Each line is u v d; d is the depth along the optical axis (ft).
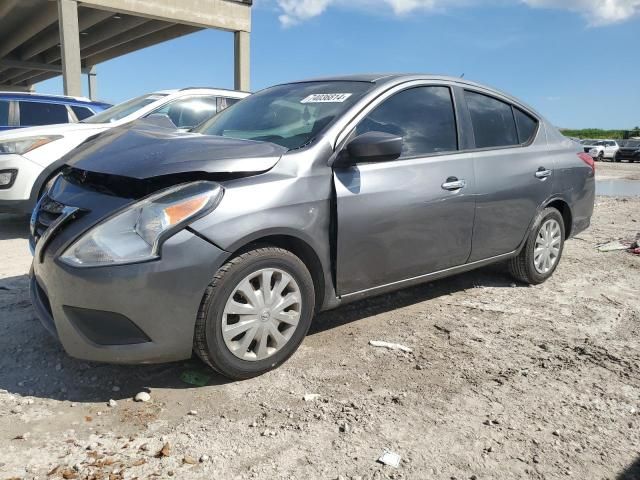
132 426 8.39
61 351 10.69
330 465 7.63
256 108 13.33
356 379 10.11
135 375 9.95
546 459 7.94
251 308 9.57
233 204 9.21
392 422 8.73
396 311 13.74
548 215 15.78
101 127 21.63
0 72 108.88
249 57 59.67
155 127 12.21
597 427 8.81
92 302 8.52
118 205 9.00
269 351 9.99
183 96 23.89
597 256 20.43
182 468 7.44
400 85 12.41
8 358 10.32
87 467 7.34
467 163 13.14
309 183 10.22
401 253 11.79
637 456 8.09
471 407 9.28
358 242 10.94
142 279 8.50
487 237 13.87
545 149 15.75
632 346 12.00
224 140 10.44
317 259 10.46
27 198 19.83
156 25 63.93
